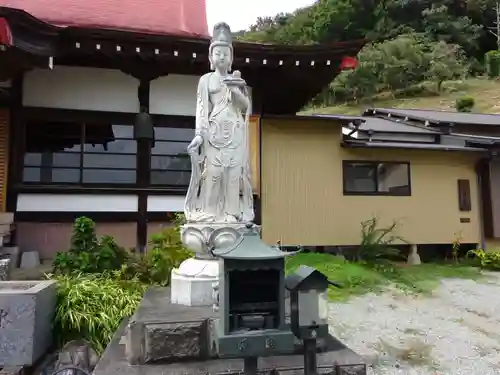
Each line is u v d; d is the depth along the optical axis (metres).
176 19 10.58
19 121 8.68
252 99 10.01
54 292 4.87
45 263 8.26
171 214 9.09
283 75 9.80
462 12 49.19
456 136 13.02
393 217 10.69
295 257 8.78
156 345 3.24
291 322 2.89
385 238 10.50
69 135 9.05
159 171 9.32
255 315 2.73
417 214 10.87
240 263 2.69
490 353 4.65
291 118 10.07
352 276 7.87
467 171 11.41
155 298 4.33
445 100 38.91
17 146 8.60
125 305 5.06
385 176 11.09
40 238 8.52
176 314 3.56
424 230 10.87
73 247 6.61
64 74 9.00
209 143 4.21
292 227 9.96
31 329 4.18
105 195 8.84
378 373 4.05
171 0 11.32
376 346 4.80
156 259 6.26
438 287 8.02
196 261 4.14
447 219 11.08
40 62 7.90
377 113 19.75
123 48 8.41
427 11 47.59
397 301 6.86
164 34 8.62
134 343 3.28
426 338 5.12
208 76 4.39
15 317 4.17
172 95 9.47
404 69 43.69
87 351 4.46
